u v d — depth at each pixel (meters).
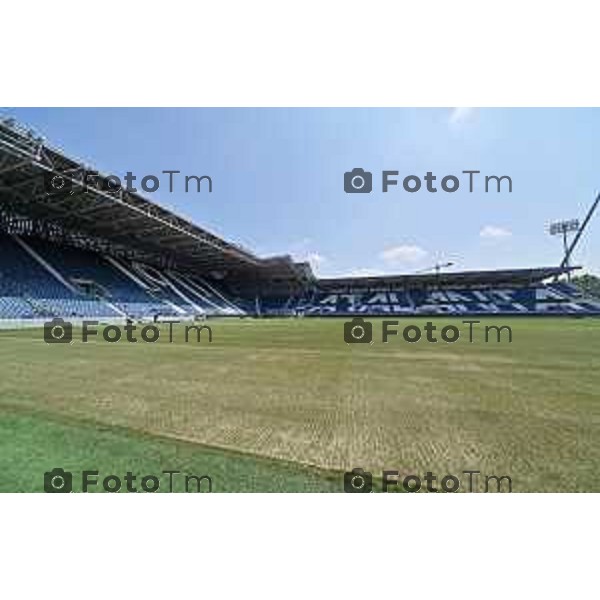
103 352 12.04
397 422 4.99
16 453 3.66
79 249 43.47
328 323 34.78
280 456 3.82
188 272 64.62
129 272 47.72
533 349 13.41
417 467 3.62
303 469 3.53
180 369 8.96
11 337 17.30
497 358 11.13
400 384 7.38
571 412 5.49
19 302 27.88
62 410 5.27
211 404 5.80
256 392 6.64
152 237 43.66
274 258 60.81
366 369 9.14
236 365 9.65
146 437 4.24
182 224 40.53
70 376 7.91
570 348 13.70
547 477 3.44
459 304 55.19
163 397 6.20
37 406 5.45
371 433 4.55
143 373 8.38
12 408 5.29
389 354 12.05
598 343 15.40
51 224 38.69
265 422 4.94
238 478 3.33
